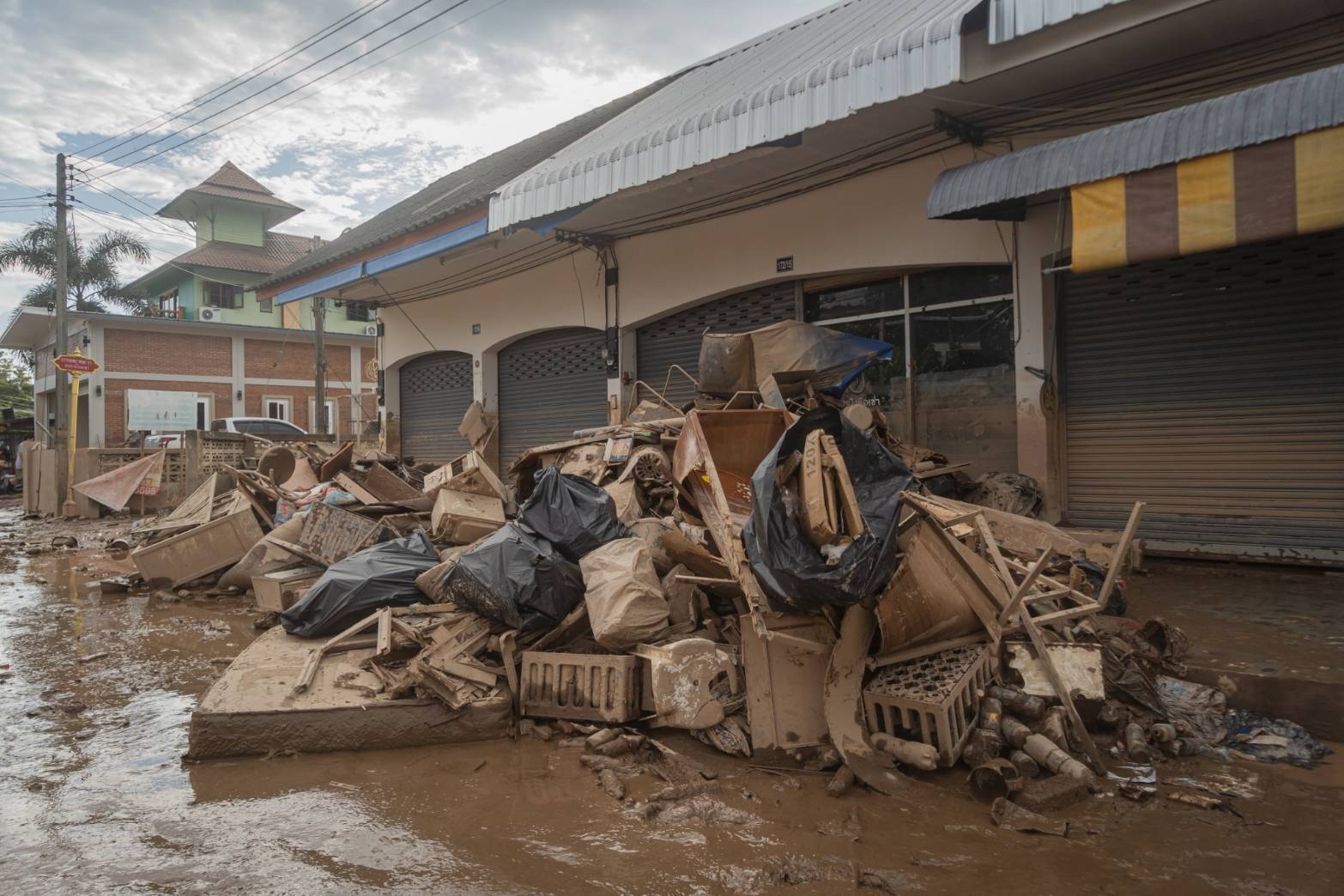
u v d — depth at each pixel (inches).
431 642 199.0
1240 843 129.3
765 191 403.2
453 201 593.0
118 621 306.0
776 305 422.0
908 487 166.4
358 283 633.6
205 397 1167.6
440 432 667.4
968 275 351.3
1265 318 276.1
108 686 227.1
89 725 195.5
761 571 154.6
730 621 197.3
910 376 369.7
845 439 167.0
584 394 535.2
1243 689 177.0
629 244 482.3
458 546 293.0
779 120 310.2
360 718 177.2
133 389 1115.3
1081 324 317.7
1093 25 243.1
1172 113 232.7
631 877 122.3
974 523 199.6
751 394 314.5
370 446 714.2
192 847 133.3
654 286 470.0
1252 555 275.9
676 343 477.1
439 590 219.5
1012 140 316.2
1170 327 296.4
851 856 127.3
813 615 168.7
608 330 497.0
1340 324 261.9
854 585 143.1
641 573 190.9
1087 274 315.3
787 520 151.7
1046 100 298.4
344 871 124.7
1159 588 256.8
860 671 166.1
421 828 139.4
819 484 149.7
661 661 171.9
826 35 386.6
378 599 222.8
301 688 183.9
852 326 394.3
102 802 151.8
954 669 164.4
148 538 380.8
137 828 140.7
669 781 155.9
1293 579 260.8
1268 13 237.8
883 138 345.4
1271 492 275.6
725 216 427.5
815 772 158.6
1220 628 210.5
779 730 166.1
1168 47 260.7
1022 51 256.4
